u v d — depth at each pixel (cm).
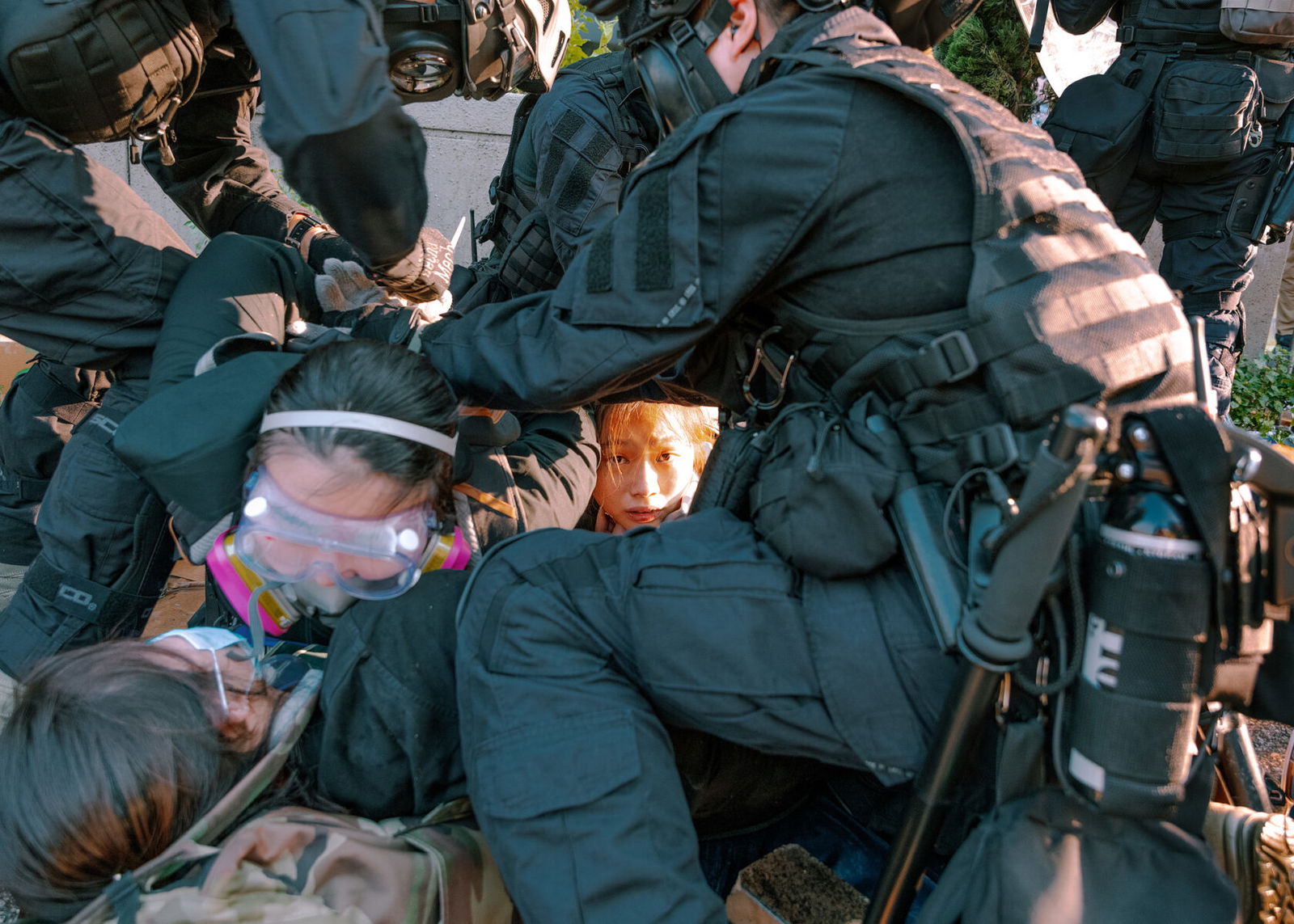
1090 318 100
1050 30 342
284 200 219
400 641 125
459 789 125
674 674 114
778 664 111
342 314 179
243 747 113
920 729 107
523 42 160
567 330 122
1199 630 92
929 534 104
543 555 125
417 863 108
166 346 157
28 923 107
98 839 98
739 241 113
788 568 116
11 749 101
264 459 120
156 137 178
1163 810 94
